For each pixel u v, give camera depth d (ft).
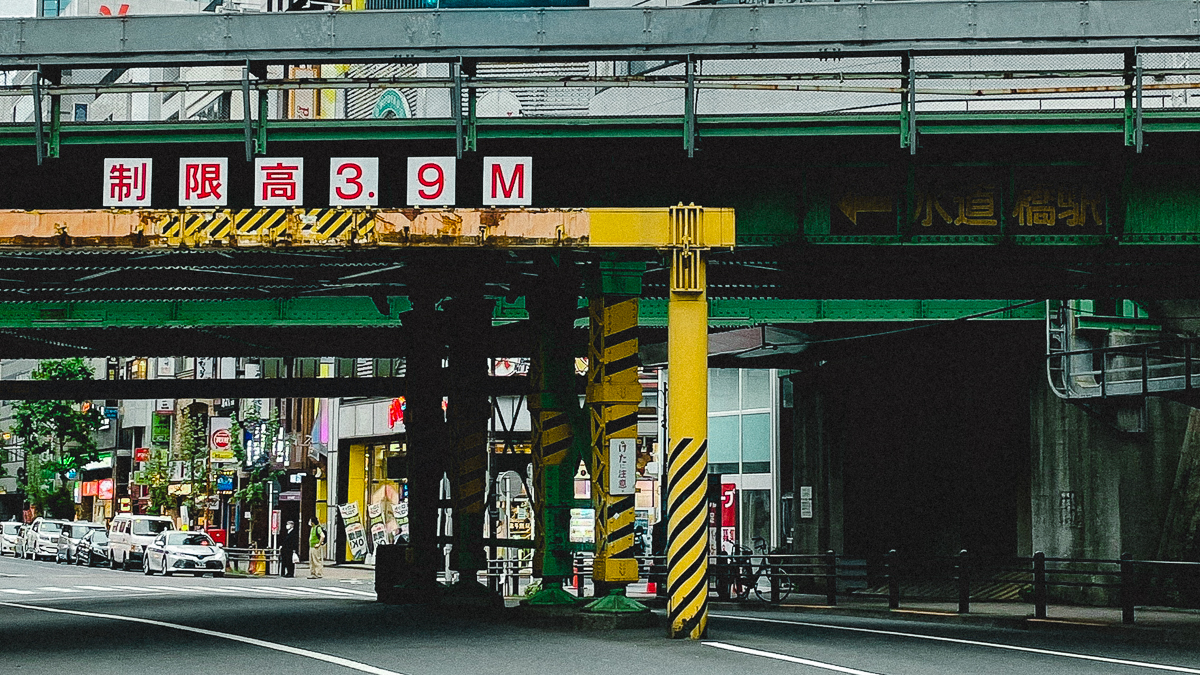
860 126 66.18
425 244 60.54
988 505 109.29
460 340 89.81
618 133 67.00
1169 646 63.26
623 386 69.05
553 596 76.28
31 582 142.41
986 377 108.88
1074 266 76.28
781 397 130.21
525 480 135.23
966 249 70.54
